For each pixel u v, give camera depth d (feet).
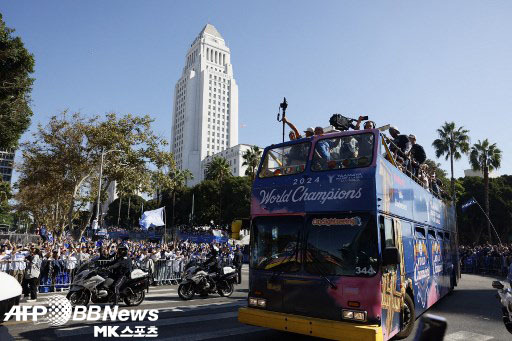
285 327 19.27
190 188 262.88
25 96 69.97
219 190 227.40
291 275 20.21
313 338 23.41
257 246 22.02
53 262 44.75
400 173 24.89
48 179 102.17
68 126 98.48
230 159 451.53
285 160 23.53
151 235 190.80
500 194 166.20
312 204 20.62
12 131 68.95
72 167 99.81
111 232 201.26
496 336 24.70
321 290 19.17
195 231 216.33
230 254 76.07
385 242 19.36
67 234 132.57
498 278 72.90
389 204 21.33
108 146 100.12
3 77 66.39
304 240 20.31
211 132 513.45
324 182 20.63
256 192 23.06
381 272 18.34
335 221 19.75
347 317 18.29
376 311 17.81
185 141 523.70
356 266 18.61
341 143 21.74
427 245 31.09
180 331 24.49
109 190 438.40
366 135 21.25
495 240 171.73
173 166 108.88
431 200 34.99
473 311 33.96
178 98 567.59
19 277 40.27
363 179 19.54
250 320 20.61
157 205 280.51
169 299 38.96
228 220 219.20
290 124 27.73
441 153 127.65
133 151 104.47
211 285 40.65
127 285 32.53
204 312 31.65
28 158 99.96
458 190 160.76
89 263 33.09
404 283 22.41
